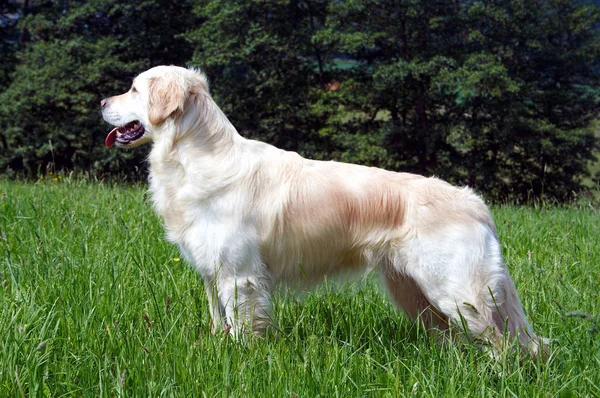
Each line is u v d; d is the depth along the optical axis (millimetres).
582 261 5441
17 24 33219
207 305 4164
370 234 3852
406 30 30047
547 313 4219
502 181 29719
